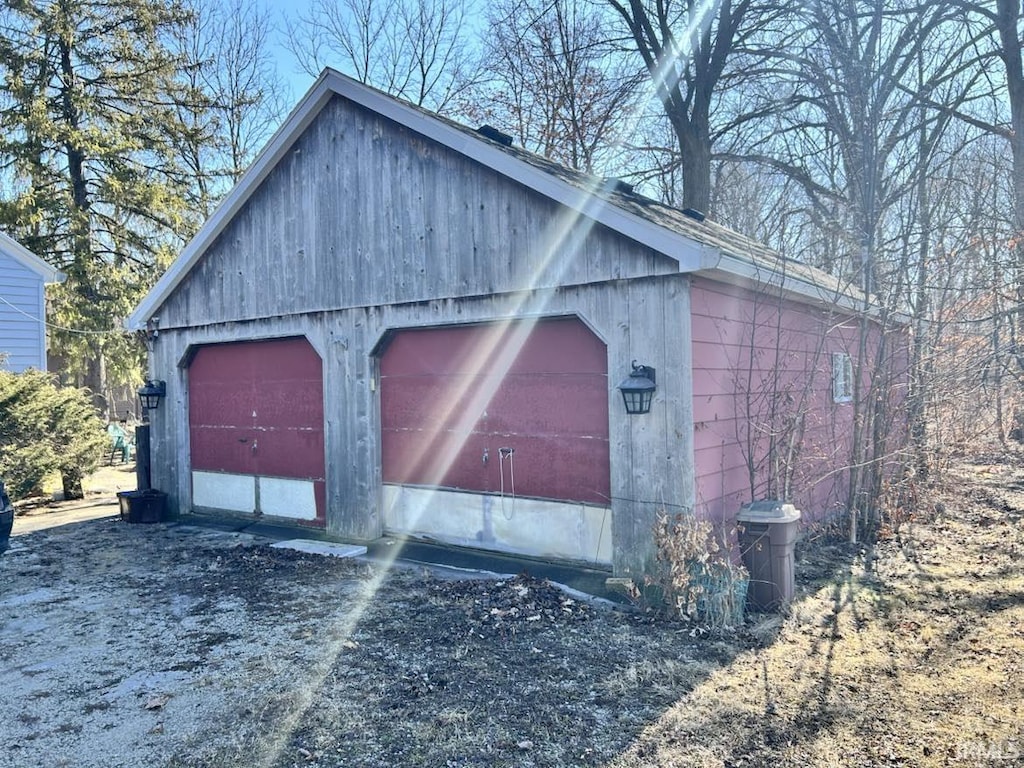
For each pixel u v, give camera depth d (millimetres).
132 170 21359
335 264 8477
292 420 9203
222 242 9703
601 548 6594
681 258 5617
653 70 18188
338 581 6594
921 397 8406
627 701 4027
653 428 6008
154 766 3457
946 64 11508
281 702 4102
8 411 11219
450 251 7414
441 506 7840
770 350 7238
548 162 8359
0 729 3859
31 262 15891
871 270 7660
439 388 7852
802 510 7734
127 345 22312
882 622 5281
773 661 4570
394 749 3559
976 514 9141
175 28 22875
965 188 11836
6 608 6004
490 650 4797
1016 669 4426
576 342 6770
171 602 6074
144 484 10516
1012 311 7996
